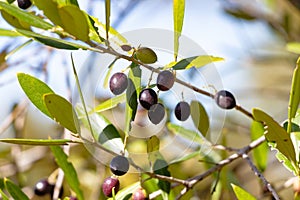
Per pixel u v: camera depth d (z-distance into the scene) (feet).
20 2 2.25
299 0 3.57
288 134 2.18
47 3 1.99
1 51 3.15
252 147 2.57
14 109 3.69
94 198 3.29
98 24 2.20
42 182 2.90
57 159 2.61
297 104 2.21
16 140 2.08
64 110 2.09
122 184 3.29
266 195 2.88
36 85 2.22
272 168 3.65
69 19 1.98
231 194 3.03
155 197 2.55
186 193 2.60
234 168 3.47
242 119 3.79
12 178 3.67
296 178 2.54
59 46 2.10
